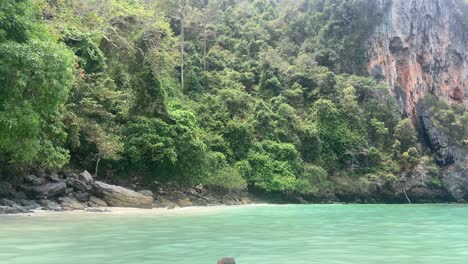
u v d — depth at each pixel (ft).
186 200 94.63
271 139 139.03
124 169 89.45
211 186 108.47
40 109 46.98
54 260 25.59
